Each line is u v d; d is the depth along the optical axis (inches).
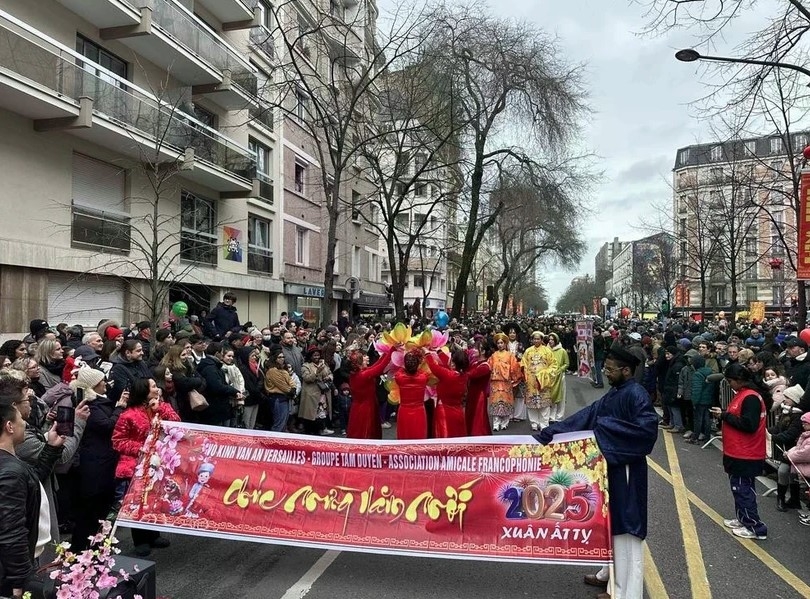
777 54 374.9
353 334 553.9
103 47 581.3
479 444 178.9
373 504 182.9
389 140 781.9
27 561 107.6
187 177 689.6
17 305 468.1
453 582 178.1
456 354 305.3
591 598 166.2
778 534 221.9
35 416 179.3
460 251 1795.0
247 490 190.2
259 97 688.4
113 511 219.8
